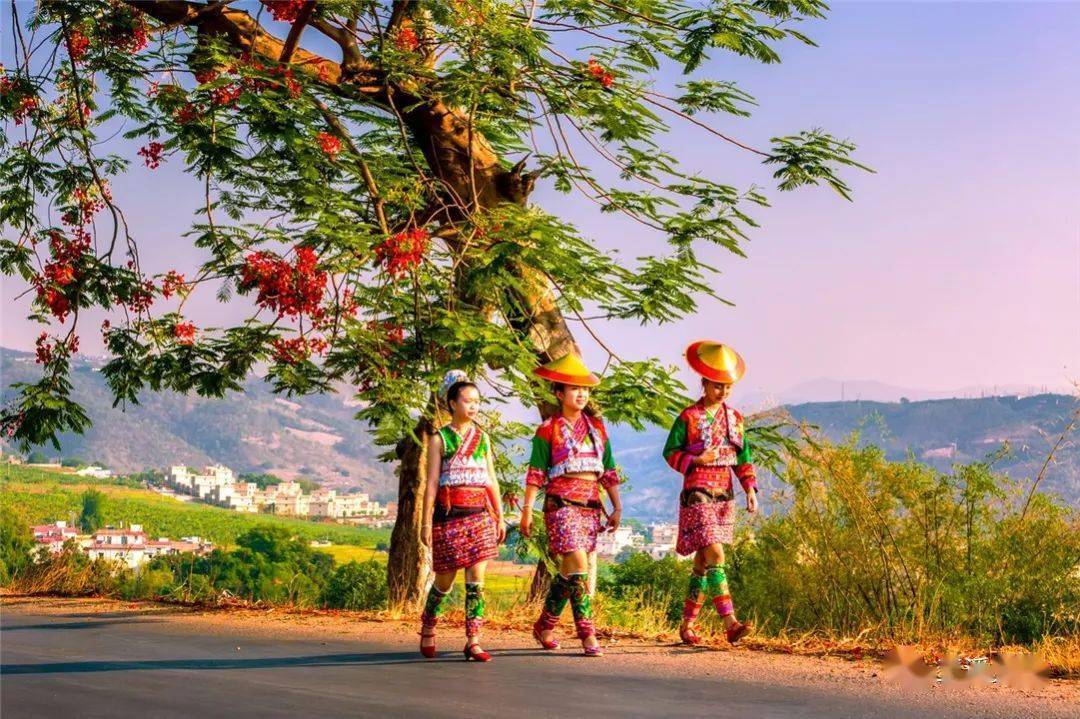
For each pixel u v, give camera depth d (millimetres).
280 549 76188
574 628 8711
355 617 9758
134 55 13586
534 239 12180
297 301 11523
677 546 7738
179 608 10781
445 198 13922
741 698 5633
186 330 12492
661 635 8172
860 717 5141
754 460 11297
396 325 12188
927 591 9648
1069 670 6363
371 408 11414
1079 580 9734
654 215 13812
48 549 14227
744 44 12398
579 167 14047
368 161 13398
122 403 13164
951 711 5289
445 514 7062
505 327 12641
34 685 6059
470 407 7086
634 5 13344
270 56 13281
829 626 10141
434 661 7016
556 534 7289
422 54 13312
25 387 12742
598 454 7363
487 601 10281
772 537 11117
